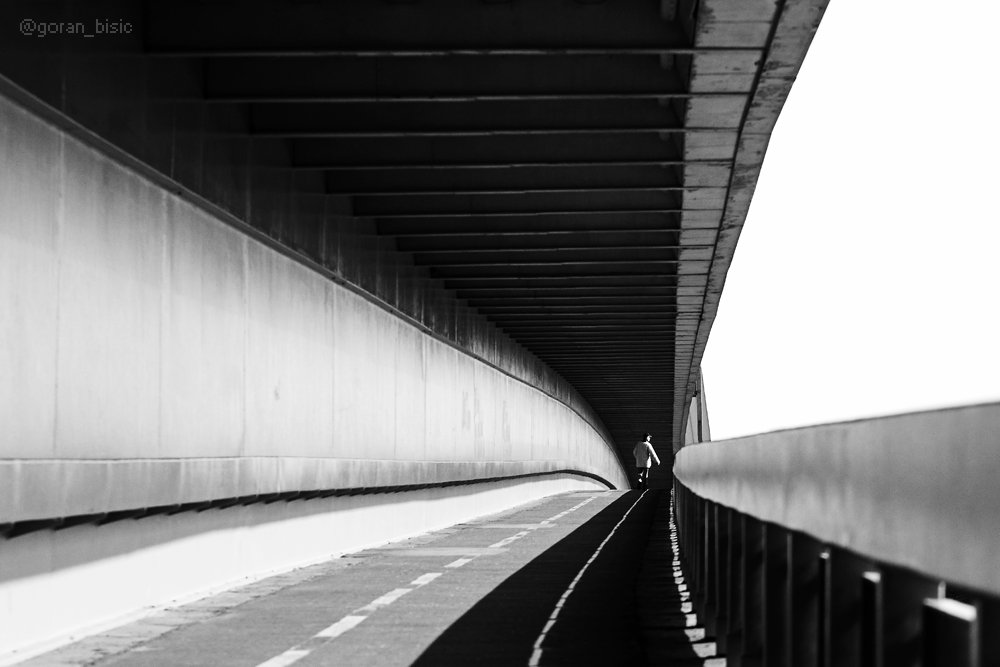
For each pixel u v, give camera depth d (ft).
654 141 58.70
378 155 57.82
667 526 85.87
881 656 11.75
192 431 43.78
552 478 174.19
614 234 83.51
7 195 30.19
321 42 39.81
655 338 144.05
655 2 40.60
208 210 45.83
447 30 40.16
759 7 37.32
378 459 71.41
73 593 33.91
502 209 70.59
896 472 11.36
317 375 61.52
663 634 33.19
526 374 151.84
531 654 29.60
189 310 43.65
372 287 73.05
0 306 29.76
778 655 20.43
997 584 8.36
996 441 8.50
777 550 20.53
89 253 35.14
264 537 51.52
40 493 30.40
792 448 18.03
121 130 36.70
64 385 33.27
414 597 42.19
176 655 29.45
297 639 32.19
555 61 46.32
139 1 38.99
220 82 45.06
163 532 40.68
